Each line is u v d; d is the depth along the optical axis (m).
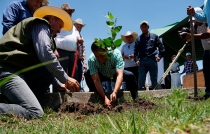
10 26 3.96
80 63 5.69
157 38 6.93
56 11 3.89
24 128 2.61
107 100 4.46
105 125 2.17
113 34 3.66
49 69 3.55
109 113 3.76
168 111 2.47
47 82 3.98
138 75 7.57
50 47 3.55
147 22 6.77
